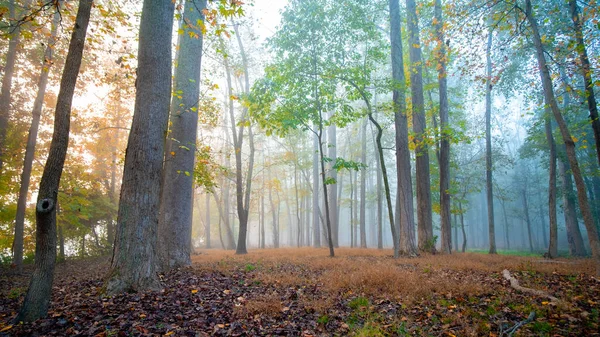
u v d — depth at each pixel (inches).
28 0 458.3
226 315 199.8
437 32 469.4
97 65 521.3
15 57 570.9
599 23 335.9
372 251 729.6
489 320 188.1
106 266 535.8
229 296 244.7
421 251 614.5
